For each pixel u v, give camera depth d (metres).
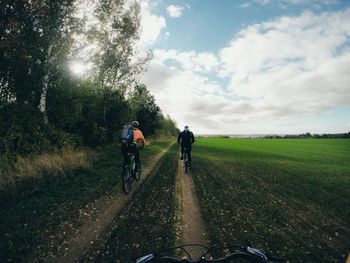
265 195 5.83
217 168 10.09
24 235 3.21
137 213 4.26
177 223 3.84
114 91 15.42
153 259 1.46
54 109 11.24
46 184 5.82
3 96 8.91
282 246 3.13
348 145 39.53
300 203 5.22
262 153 19.19
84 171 7.57
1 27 7.46
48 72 10.62
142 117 20.88
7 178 5.34
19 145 7.30
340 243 3.28
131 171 5.93
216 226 3.77
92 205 4.61
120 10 15.38
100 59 15.34
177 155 15.23
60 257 2.74
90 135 12.76
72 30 11.50
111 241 3.16
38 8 8.65
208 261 1.47
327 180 8.00
